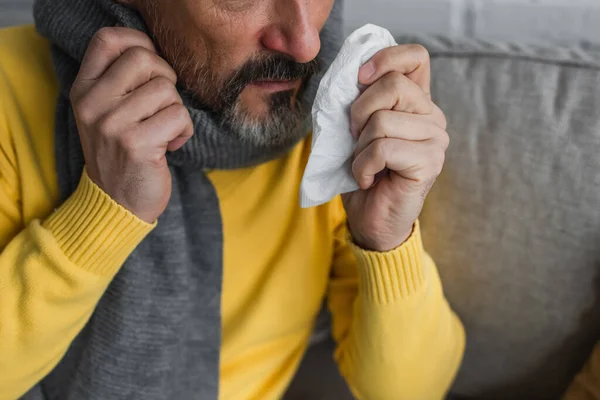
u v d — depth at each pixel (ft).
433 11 3.08
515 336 2.58
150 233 2.18
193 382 2.37
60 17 2.04
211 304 2.32
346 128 1.86
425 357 2.39
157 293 2.19
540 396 2.67
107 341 2.18
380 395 2.46
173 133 1.77
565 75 2.41
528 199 2.41
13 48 2.19
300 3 1.68
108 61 1.77
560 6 2.91
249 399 2.57
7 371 1.96
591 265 2.38
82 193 1.87
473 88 2.49
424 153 1.87
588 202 2.34
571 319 2.46
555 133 2.36
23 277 1.87
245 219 2.38
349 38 1.83
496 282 2.52
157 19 1.93
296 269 2.47
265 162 2.28
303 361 3.06
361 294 2.33
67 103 2.13
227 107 1.93
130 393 2.22
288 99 1.96
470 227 2.51
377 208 2.03
